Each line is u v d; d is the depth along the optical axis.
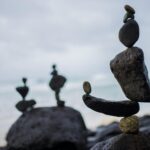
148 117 6.56
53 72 4.69
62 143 4.55
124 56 2.10
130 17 2.13
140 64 2.07
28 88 4.71
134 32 2.10
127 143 2.13
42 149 4.55
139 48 2.10
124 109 2.13
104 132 6.28
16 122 4.68
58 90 4.74
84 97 2.13
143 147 2.12
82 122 4.83
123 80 2.11
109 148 2.15
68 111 4.77
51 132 4.53
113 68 2.13
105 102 2.11
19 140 4.52
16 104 4.71
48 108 4.74
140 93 2.08
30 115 4.64
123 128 2.15
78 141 4.62
